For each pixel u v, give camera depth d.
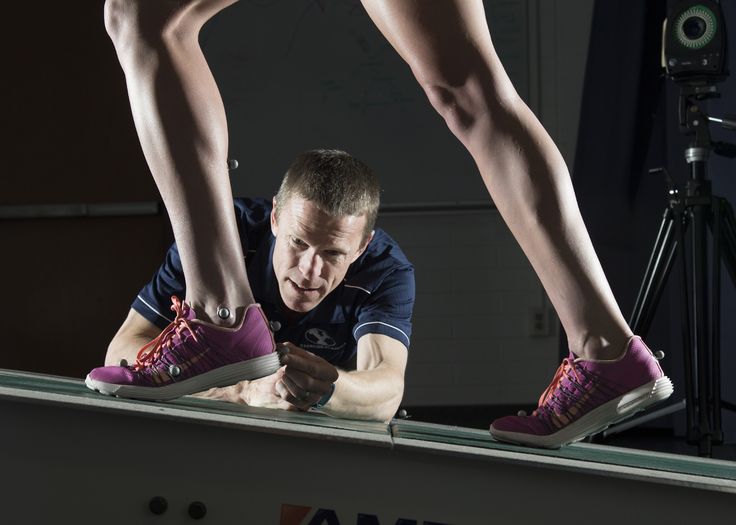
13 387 1.31
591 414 1.26
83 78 4.59
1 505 1.28
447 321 4.88
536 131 1.24
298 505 1.30
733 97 3.82
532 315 4.86
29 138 4.58
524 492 1.31
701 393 2.84
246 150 4.82
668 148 4.03
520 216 1.24
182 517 1.29
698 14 2.88
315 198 1.79
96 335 4.64
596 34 4.05
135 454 1.29
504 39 4.79
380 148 4.81
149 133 1.22
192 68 1.24
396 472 1.30
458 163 4.80
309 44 4.80
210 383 1.25
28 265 4.62
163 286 2.07
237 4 4.79
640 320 3.02
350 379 1.77
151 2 1.22
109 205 4.60
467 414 4.60
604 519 1.31
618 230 4.10
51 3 4.57
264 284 1.99
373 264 2.06
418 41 1.23
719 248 2.85
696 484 1.29
